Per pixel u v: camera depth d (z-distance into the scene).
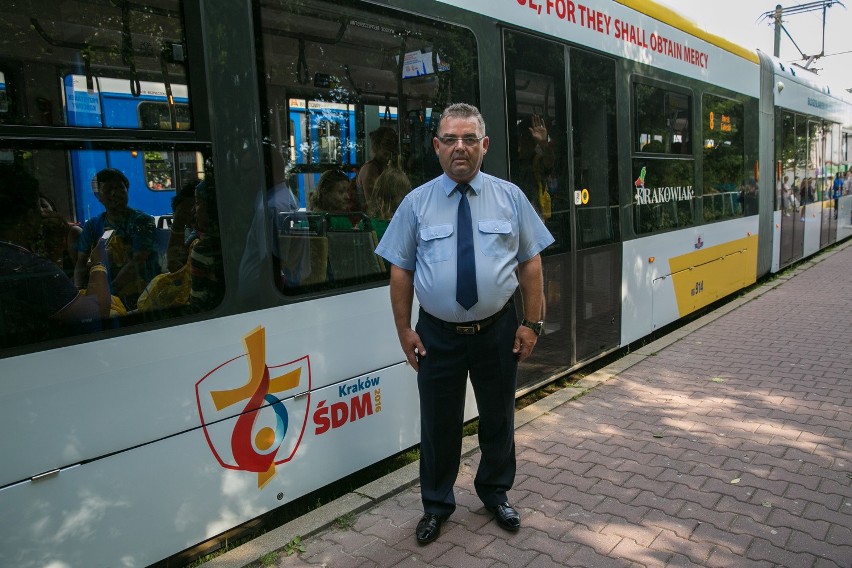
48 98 2.23
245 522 2.89
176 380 2.57
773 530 2.99
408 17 3.45
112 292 2.39
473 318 2.72
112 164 2.38
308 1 2.95
